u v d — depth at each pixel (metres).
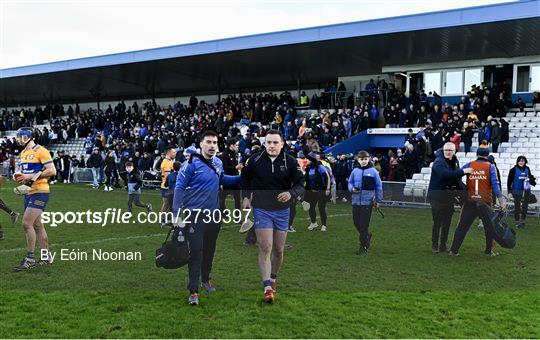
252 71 27.73
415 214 8.51
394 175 15.70
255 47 22.27
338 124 19.70
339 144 19.03
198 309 5.13
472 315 5.14
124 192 14.34
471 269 6.73
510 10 16.91
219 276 6.27
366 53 22.73
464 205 7.03
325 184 8.06
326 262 6.83
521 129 17.95
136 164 18.69
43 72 29.45
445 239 6.93
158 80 31.09
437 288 5.93
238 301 5.39
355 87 27.30
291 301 5.41
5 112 40.47
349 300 5.49
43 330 4.56
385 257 6.95
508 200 10.50
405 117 20.16
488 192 7.09
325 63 25.14
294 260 6.91
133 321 4.79
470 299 5.61
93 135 28.75
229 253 7.25
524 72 21.92
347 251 7.21
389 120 20.58
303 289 5.82
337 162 13.59
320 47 22.00
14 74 30.70
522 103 19.58
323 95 24.73
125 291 5.64
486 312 5.23
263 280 5.41
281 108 23.38
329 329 4.68
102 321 4.78
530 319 5.05
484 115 18.72
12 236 8.82
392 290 5.84
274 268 5.70
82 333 4.50
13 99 41.94
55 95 38.66
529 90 21.81
